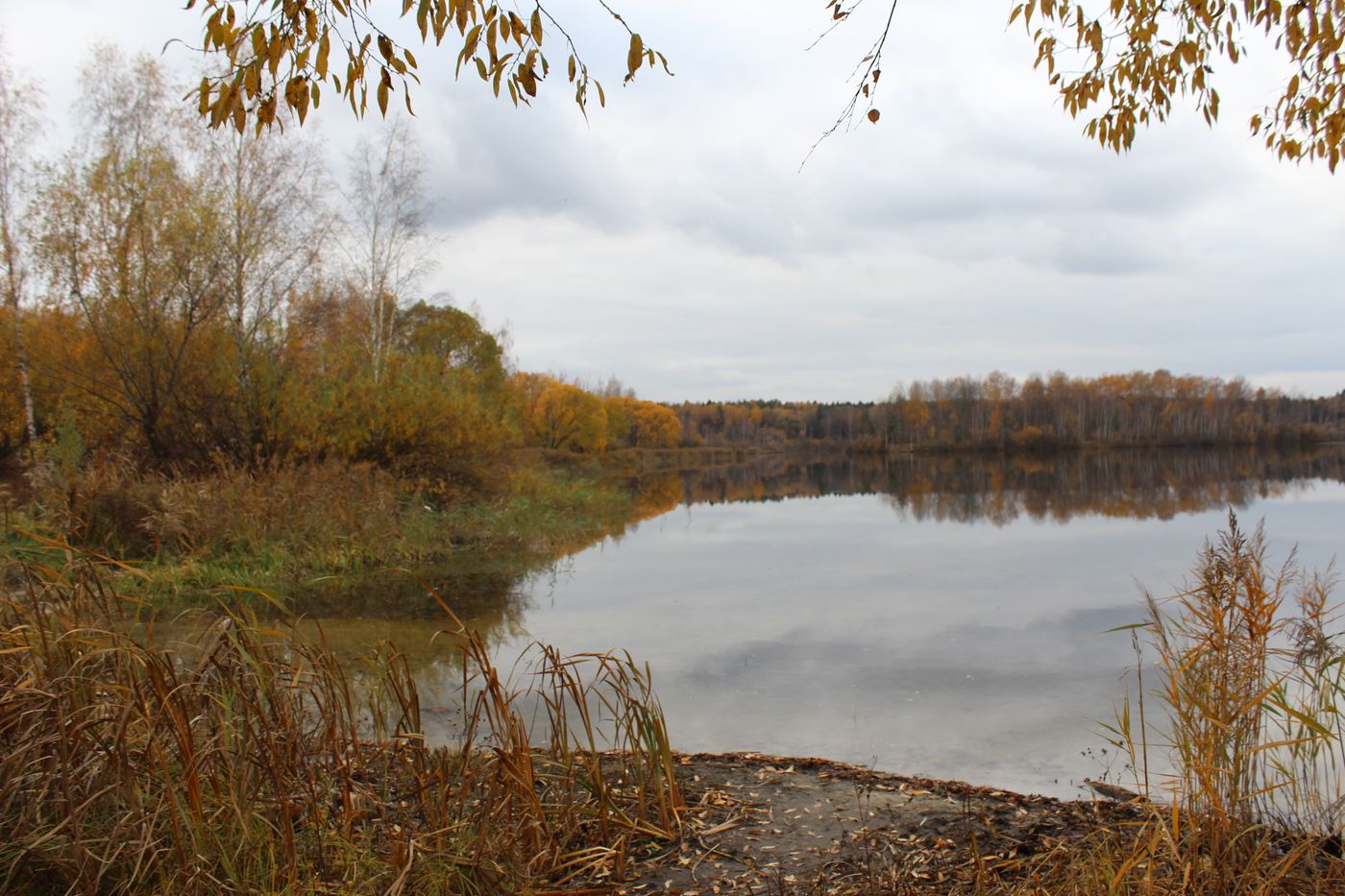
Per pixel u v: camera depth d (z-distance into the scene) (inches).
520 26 101.4
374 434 630.5
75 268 569.3
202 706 125.5
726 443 4124.0
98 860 102.3
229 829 112.0
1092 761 181.3
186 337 566.6
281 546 427.8
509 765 128.7
